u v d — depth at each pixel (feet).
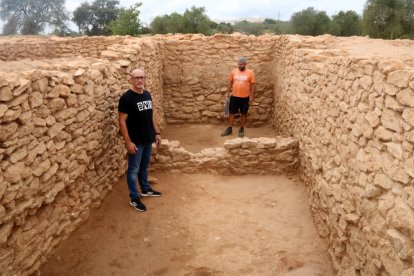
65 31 75.15
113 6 88.89
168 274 11.69
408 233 7.61
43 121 10.62
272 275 11.73
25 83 9.52
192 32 70.54
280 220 15.14
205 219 15.11
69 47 32.94
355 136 10.92
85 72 13.34
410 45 24.20
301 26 72.95
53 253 12.01
